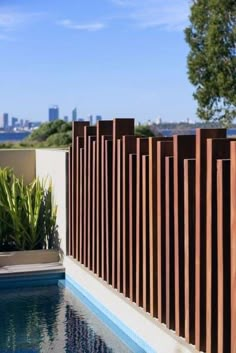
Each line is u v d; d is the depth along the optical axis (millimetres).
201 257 6383
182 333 6906
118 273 8656
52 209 11883
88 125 10523
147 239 7738
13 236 11820
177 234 6848
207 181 6180
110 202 9016
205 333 6391
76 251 10719
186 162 6602
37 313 9102
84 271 9984
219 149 6109
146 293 7777
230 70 26812
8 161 13258
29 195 11891
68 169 11062
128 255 8406
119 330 8336
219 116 27328
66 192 11109
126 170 8359
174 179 6879
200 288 6398
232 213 5809
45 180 12289
